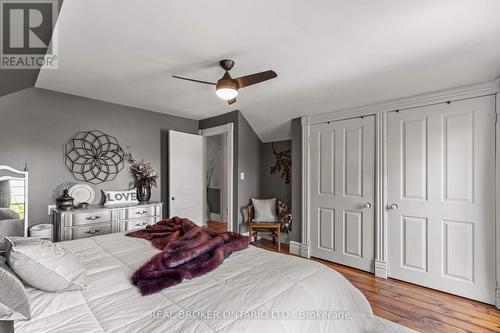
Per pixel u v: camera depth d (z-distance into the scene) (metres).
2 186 2.63
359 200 3.13
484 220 2.32
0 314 0.87
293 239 3.79
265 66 2.30
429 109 2.63
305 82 2.67
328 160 3.42
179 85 2.84
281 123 3.94
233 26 1.69
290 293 1.24
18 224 2.71
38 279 1.12
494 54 1.98
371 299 2.40
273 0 1.43
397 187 2.84
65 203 2.95
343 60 2.18
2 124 2.77
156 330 0.93
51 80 2.73
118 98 3.36
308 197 3.61
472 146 2.38
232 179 4.02
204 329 0.94
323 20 1.62
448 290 2.50
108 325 0.96
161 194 4.11
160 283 1.25
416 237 2.71
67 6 1.45
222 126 4.16
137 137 3.82
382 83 2.59
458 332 1.90
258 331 0.99
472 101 2.39
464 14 1.52
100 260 1.60
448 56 2.06
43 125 3.02
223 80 2.10
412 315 2.13
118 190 3.60
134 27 1.70
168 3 1.46
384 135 2.93
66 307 1.08
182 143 4.19
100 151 3.46
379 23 1.64
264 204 4.05
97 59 2.19
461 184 2.44
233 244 1.87
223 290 1.24
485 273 2.31
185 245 1.68
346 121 3.26
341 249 3.29
